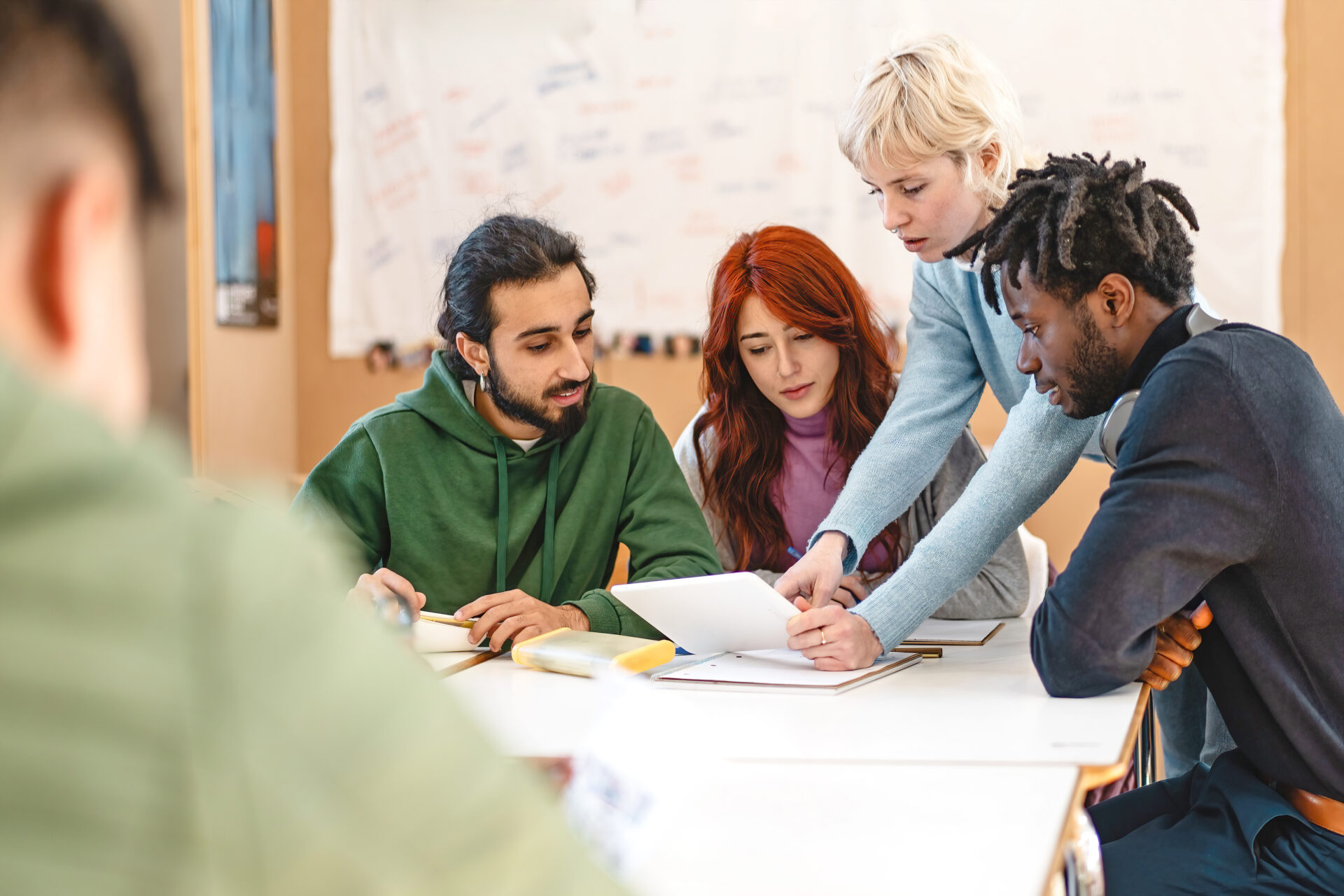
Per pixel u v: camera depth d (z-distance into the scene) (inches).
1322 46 108.5
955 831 28.6
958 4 118.6
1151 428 41.1
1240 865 39.3
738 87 127.0
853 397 67.8
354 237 139.1
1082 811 31.9
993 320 61.3
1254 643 40.0
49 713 8.7
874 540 67.3
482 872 10.3
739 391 69.3
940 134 57.8
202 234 119.5
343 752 9.7
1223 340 41.1
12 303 9.7
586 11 130.6
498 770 10.9
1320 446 39.6
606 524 63.6
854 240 124.7
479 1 133.9
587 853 11.5
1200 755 64.3
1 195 9.5
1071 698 43.2
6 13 9.4
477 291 58.4
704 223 128.8
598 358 131.9
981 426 117.6
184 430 116.6
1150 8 112.7
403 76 136.4
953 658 52.9
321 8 138.9
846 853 27.1
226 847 9.0
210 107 121.4
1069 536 115.6
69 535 9.2
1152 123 113.3
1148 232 42.5
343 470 61.7
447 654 53.1
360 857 9.6
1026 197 44.4
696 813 30.0
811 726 39.4
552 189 132.7
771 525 70.2
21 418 9.2
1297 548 38.9
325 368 141.3
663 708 26.9
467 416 62.0
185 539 9.7
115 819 8.6
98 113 9.9
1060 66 115.5
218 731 9.2
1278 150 110.0
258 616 9.7
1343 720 38.6
